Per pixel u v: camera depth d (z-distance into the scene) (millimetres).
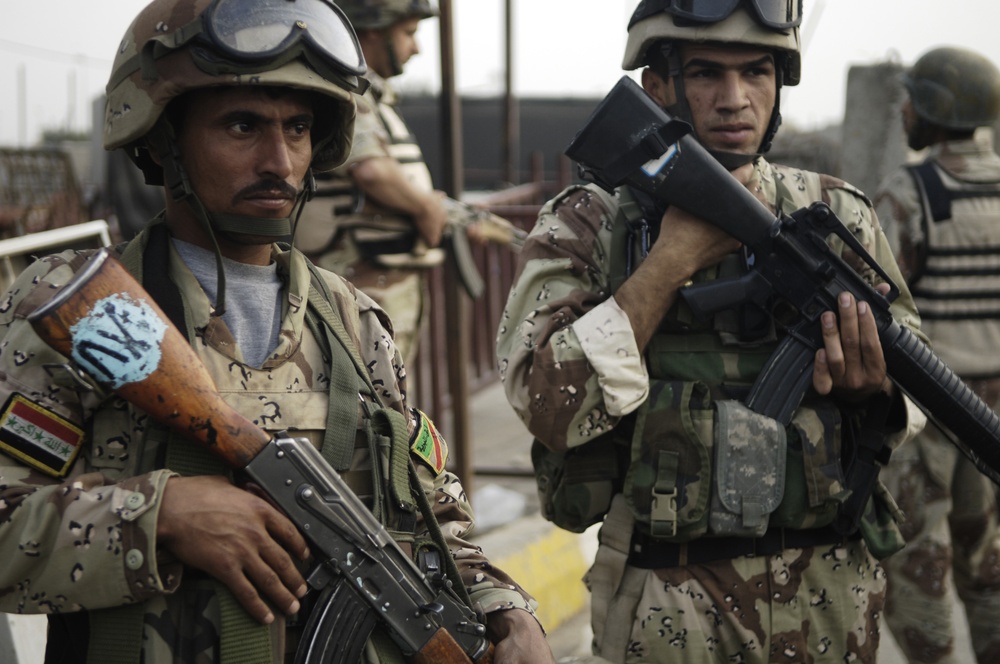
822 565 2475
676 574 2422
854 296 2438
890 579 3814
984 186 3904
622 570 2471
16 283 1593
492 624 1812
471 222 4164
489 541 4266
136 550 1443
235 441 1547
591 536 4730
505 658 1744
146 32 1609
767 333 2457
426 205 3906
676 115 2549
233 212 1640
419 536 1798
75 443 1542
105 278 1500
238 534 1494
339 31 1685
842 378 2412
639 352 2375
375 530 1631
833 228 2439
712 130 2512
